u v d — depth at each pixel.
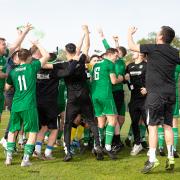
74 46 7.45
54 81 7.54
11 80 7.09
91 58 8.91
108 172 6.30
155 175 6.10
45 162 7.18
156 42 6.51
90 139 8.67
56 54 8.28
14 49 8.01
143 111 8.13
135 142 8.20
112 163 7.09
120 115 9.20
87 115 7.50
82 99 7.39
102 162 7.20
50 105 7.48
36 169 6.50
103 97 7.75
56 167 6.68
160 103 6.13
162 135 7.95
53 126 7.58
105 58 7.91
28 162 6.77
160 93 6.14
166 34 6.30
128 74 8.53
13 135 6.94
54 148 9.06
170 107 6.34
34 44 7.00
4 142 7.82
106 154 8.05
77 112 7.46
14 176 5.96
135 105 8.25
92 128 7.48
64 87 8.94
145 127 8.91
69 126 7.44
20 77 6.79
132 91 8.41
